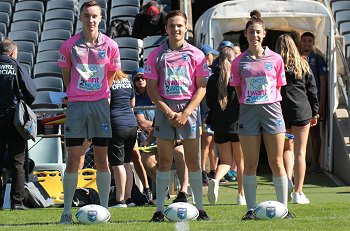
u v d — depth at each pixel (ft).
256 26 50.11
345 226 43.93
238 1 87.86
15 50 62.44
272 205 47.96
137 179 70.13
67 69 49.34
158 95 48.42
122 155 62.64
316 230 42.32
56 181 70.69
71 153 49.06
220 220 48.32
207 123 64.49
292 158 62.34
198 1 123.75
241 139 50.47
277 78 50.34
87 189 63.05
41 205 63.57
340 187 77.92
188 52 48.55
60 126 74.64
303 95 62.44
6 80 61.21
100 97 49.21
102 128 49.37
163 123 48.55
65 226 45.39
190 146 48.88
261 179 82.02
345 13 110.83
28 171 67.51
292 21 87.76
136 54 107.76
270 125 49.80
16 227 45.78
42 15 127.44
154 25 110.63
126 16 123.13
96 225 45.83
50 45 117.39
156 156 65.72
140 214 54.24
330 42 85.46
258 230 42.24
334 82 84.79
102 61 49.19
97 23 49.06
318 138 84.64
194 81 48.70
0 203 63.93
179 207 47.75
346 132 83.71
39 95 102.12
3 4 129.80
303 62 62.34
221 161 63.57
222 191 74.28
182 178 62.28
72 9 126.93
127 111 62.85
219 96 62.39
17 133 61.31
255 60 50.08
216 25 87.71
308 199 67.10
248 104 49.93
